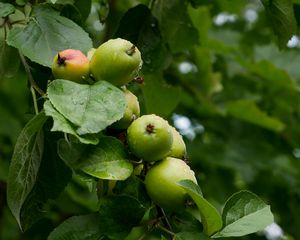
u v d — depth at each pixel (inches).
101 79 39.6
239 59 68.7
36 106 41.7
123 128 39.7
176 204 38.6
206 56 62.8
